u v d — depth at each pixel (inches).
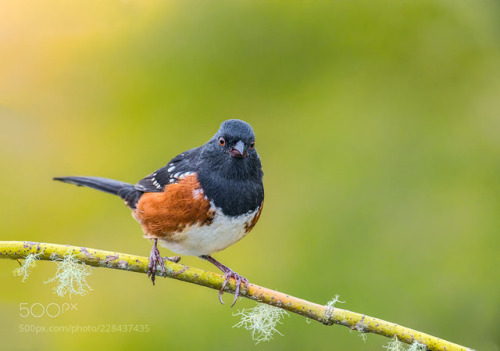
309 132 465.1
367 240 418.3
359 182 439.2
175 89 491.5
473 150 447.5
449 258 407.5
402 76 484.7
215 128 476.1
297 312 270.4
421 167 444.1
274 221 435.8
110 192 366.3
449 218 422.0
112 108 491.2
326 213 430.6
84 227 443.2
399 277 403.5
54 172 466.6
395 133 457.7
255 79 490.0
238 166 307.6
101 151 475.5
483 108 465.7
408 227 421.4
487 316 391.2
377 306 394.9
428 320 390.6
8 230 438.6
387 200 431.2
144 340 398.6
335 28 496.1
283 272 415.2
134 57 505.4
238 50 497.0
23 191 458.0
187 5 511.5
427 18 489.4
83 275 262.8
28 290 411.2
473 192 430.9
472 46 482.6
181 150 470.0
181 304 414.6
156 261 278.7
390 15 494.0
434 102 471.8
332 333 396.8
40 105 489.7
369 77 485.4
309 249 419.8
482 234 414.0
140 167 466.6
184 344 398.9
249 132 310.2
